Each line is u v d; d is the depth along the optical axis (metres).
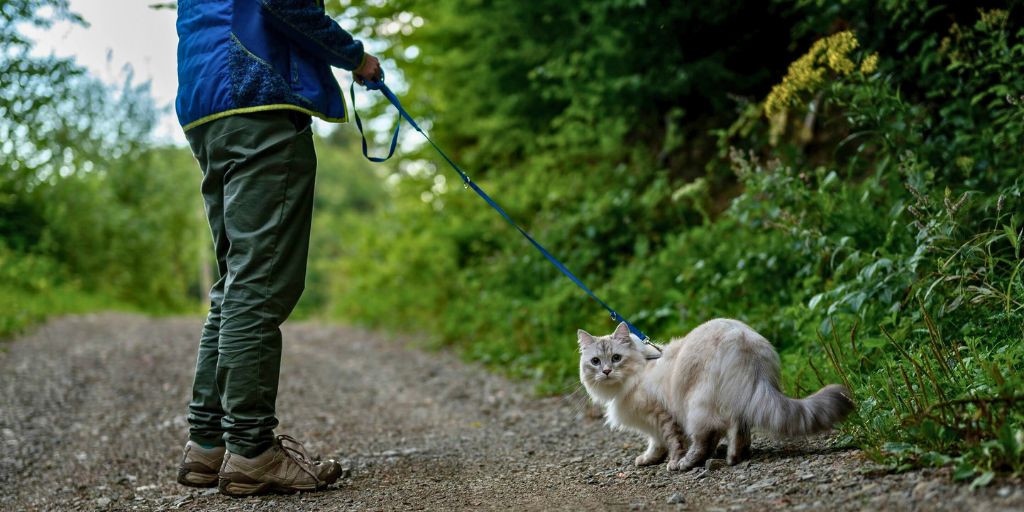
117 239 15.35
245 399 2.98
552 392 5.41
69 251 14.03
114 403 5.61
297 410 5.52
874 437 2.74
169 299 18.28
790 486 2.50
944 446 2.45
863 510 2.17
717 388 2.90
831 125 6.04
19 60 4.81
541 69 7.59
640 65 6.98
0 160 8.80
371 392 6.27
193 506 3.02
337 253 22.94
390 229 12.24
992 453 2.24
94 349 7.83
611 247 7.19
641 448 3.63
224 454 3.24
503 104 8.93
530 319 6.86
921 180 3.79
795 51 6.34
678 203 6.90
